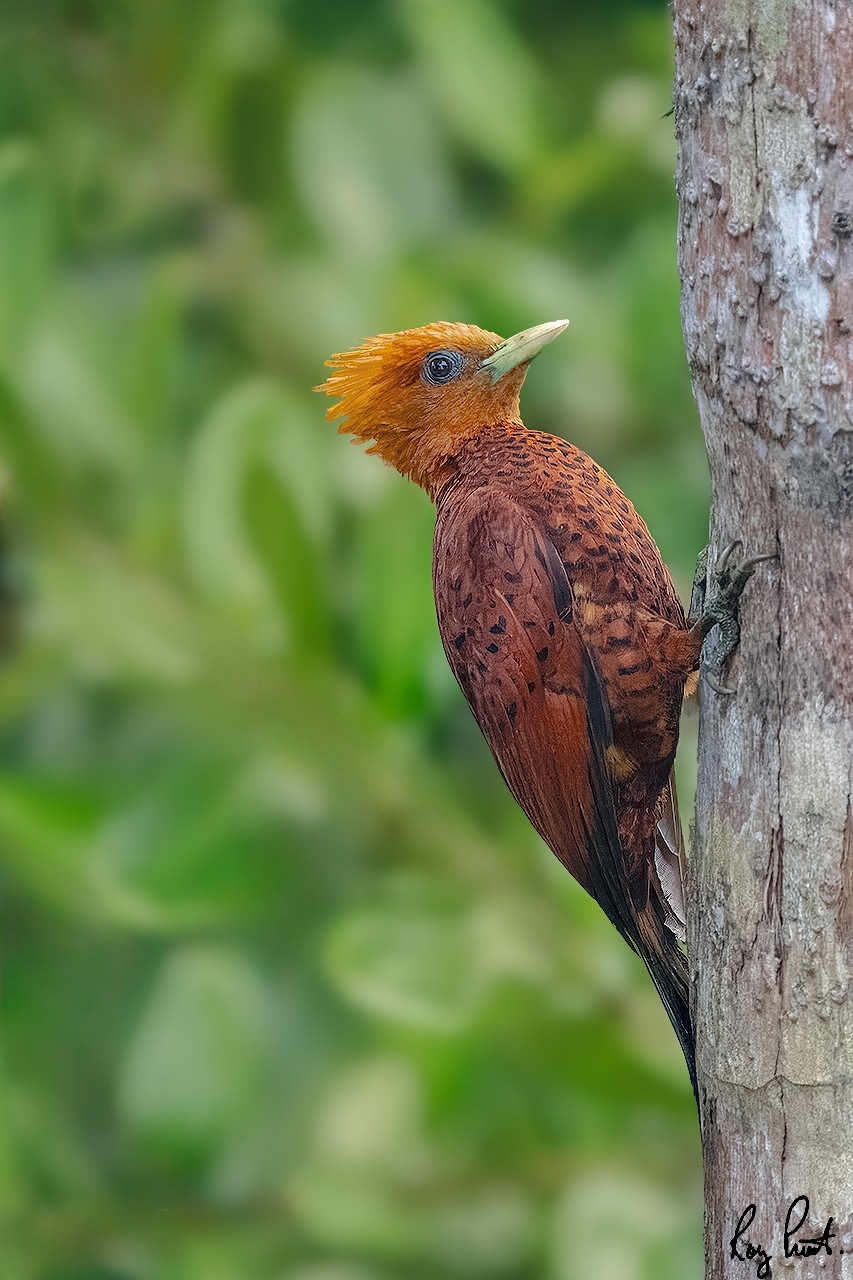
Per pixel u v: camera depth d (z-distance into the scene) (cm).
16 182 1099
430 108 1231
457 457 964
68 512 1077
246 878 1025
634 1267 996
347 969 1017
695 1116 1042
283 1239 1029
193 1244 1012
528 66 1219
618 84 1239
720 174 686
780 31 667
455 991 1017
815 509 684
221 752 1048
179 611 1055
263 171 1234
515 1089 1051
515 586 838
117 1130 1055
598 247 1223
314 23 1258
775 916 693
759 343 684
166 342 1109
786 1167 688
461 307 1158
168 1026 1038
